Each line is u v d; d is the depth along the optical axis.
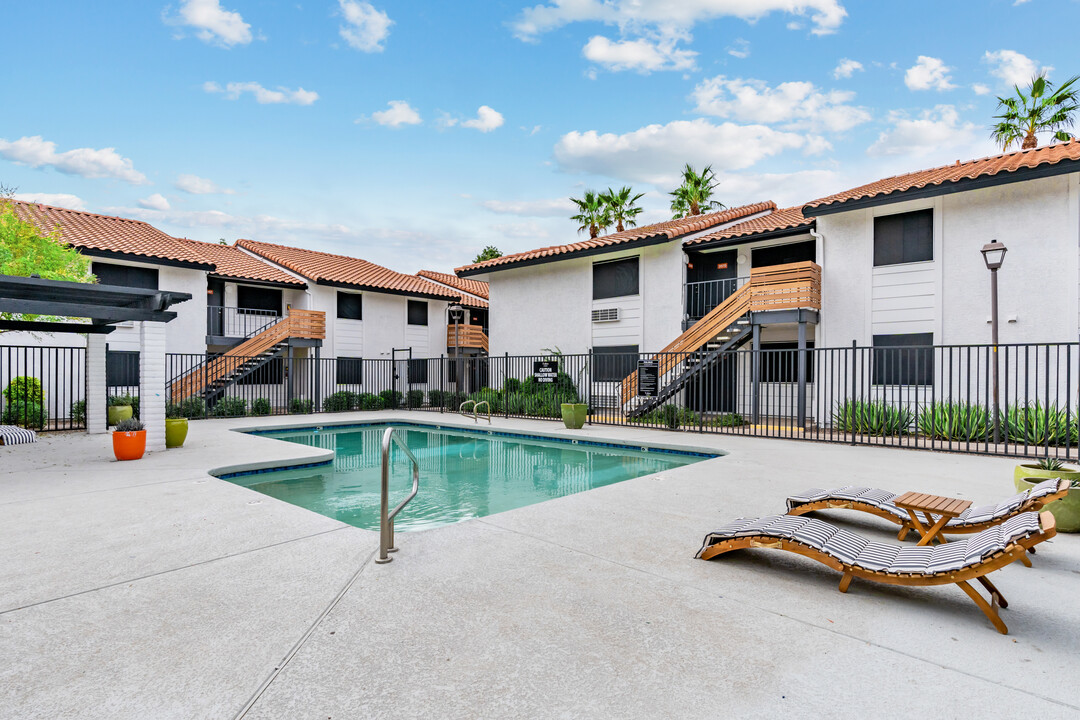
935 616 3.14
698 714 2.19
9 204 12.95
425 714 2.18
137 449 8.56
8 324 10.68
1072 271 11.37
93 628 2.91
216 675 2.46
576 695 2.32
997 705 2.26
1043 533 2.69
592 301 19.58
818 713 2.20
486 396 18.05
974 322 12.51
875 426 11.95
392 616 3.07
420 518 6.23
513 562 3.97
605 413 15.42
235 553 4.14
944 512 4.07
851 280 14.24
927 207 13.18
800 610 3.20
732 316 14.70
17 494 6.13
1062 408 11.30
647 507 5.62
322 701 2.26
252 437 11.58
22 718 2.13
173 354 16.72
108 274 16.91
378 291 23.72
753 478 7.17
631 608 3.21
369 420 15.77
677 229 17.06
